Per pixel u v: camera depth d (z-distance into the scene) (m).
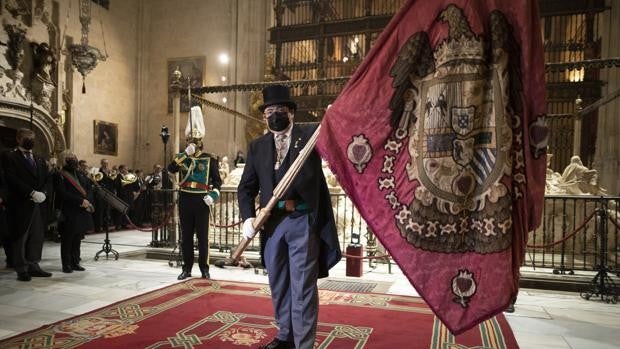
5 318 3.95
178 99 7.89
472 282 2.01
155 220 8.40
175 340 3.28
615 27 12.70
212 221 8.88
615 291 5.11
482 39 2.09
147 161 18.09
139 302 4.41
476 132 2.07
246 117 10.32
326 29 15.46
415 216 2.14
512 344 3.31
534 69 2.02
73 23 15.09
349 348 3.17
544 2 13.16
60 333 3.43
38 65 13.62
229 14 17.30
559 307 4.69
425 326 3.71
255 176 3.01
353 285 5.49
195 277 5.80
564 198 5.91
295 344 2.69
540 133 2.01
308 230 2.69
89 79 15.73
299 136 2.83
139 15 18.20
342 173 2.29
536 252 7.54
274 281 2.89
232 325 3.66
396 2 17.69
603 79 12.96
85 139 15.54
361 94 2.31
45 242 9.78
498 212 2.00
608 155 12.48
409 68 2.22
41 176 5.88
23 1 13.25
